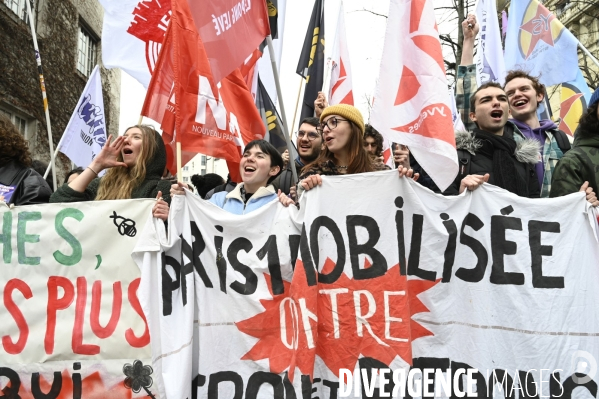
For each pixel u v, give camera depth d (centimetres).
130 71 491
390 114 329
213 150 381
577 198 321
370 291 303
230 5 354
